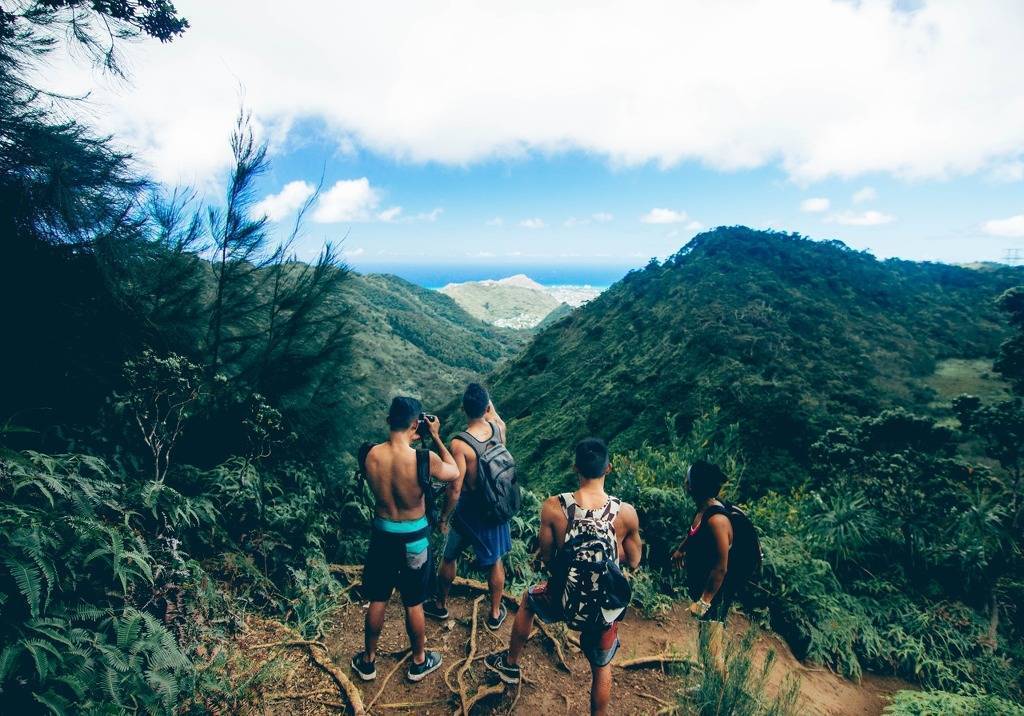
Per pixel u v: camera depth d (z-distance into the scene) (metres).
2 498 2.31
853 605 4.10
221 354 4.51
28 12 3.92
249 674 2.54
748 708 2.41
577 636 3.21
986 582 4.38
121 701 1.90
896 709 3.17
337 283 4.60
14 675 1.75
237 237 4.21
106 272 3.68
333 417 4.84
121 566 2.29
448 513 2.87
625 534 2.40
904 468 5.01
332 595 3.50
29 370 3.42
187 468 3.86
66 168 3.47
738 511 2.88
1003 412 5.82
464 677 2.81
